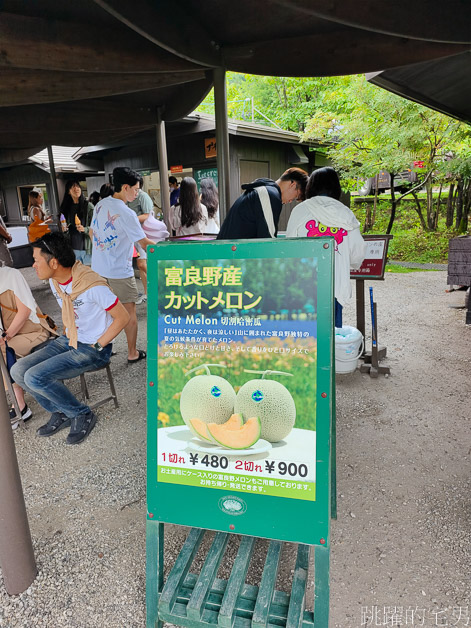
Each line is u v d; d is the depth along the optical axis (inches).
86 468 104.9
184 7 136.8
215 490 61.7
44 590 71.5
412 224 483.5
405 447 107.3
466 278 197.8
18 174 514.6
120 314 113.7
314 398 57.3
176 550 79.0
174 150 367.9
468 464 99.9
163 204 267.9
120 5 108.0
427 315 214.7
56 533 84.1
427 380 144.0
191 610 58.7
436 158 363.9
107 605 68.5
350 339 143.1
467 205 427.2
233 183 362.6
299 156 406.0
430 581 70.1
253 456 59.7
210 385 61.0
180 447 62.6
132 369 164.7
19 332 126.7
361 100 348.5
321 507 57.8
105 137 287.0
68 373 114.8
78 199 272.8
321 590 57.9
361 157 372.5
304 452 58.0
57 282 112.0
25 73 161.5
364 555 75.7
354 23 115.0
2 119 214.4
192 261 60.6
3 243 167.8
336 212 116.6
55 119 226.2
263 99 721.0
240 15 143.9
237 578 62.6
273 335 58.3
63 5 120.0
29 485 99.0
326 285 56.0
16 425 125.0
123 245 156.9
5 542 68.3
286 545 79.0
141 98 232.2
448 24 133.3
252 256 58.3
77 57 131.3
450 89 206.5
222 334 60.2
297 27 154.7
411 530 80.9
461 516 83.7
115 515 88.7
